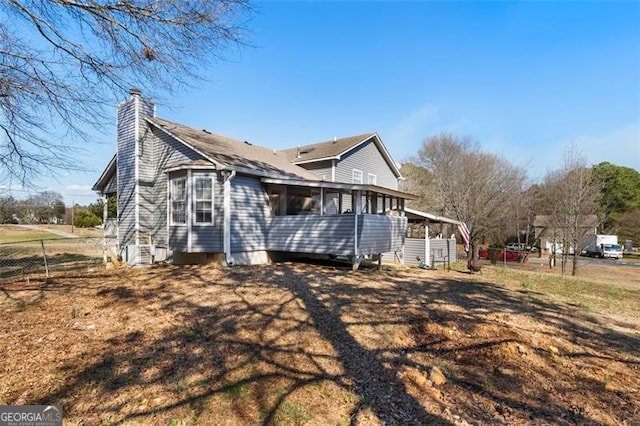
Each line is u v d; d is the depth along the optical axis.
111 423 2.74
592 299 8.71
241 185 11.04
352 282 8.31
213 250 10.59
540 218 29.92
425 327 5.23
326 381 3.53
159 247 11.89
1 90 5.88
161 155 12.17
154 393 3.16
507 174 26.81
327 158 16.48
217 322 4.99
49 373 3.45
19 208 36.81
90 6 5.13
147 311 5.40
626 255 35.78
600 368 4.17
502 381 3.71
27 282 7.46
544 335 5.17
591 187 18.34
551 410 3.17
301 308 5.80
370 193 13.04
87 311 5.35
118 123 12.98
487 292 8.39
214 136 14.33
